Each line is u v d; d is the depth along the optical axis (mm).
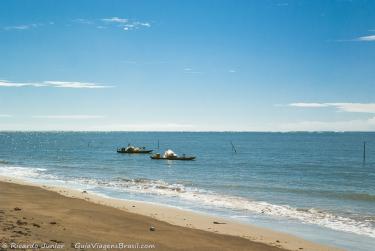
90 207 24938
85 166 71438
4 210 20422
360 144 183750
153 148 158875
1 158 94250
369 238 20109
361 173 62719
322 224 23359
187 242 17234
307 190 40812
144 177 52500
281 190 40281
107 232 17656
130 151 117750
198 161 87562
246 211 27234
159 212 25328
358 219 24984
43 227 16500
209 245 17078
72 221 19406
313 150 135000
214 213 26266
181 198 32594
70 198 28781
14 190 31797
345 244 18891
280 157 101688
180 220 22953
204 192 36875
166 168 69375
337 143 197250
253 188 41344
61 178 48344
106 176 52406
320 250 17688
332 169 69438
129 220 21094
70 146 171500
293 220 24469
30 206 23625
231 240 18484
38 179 46781
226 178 52688
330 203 32219
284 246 18031
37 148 151625
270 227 22328
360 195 37312
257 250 16984
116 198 32094
